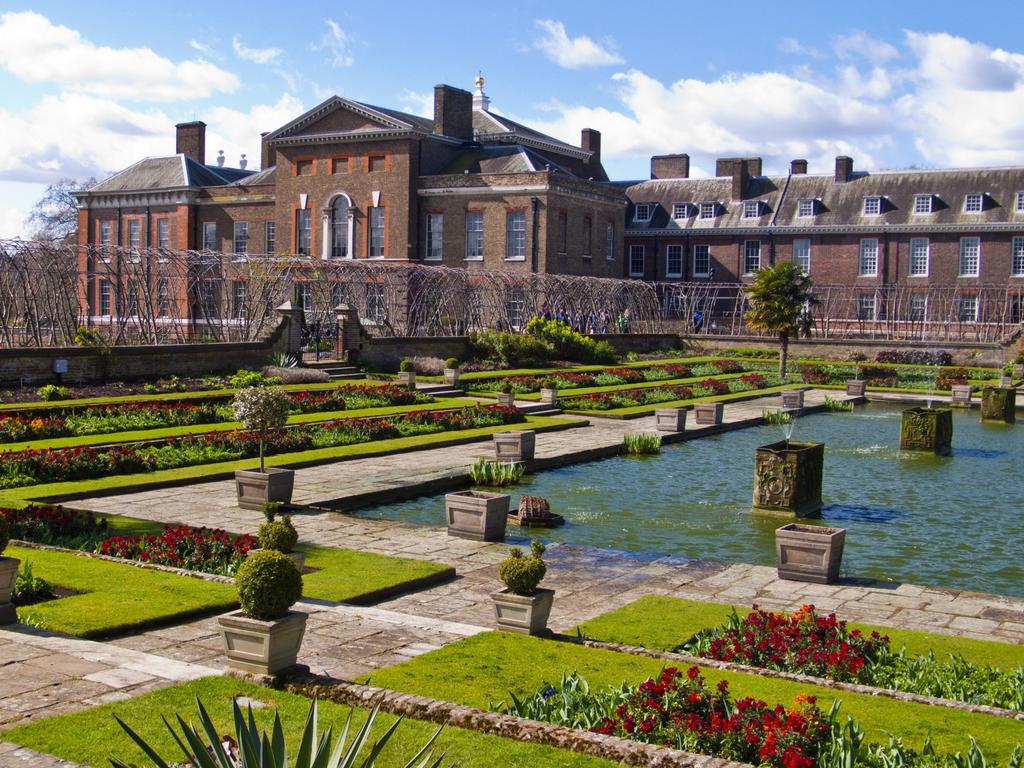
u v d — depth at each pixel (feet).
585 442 93.56
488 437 94.22
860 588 47.14
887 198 217.97
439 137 207.31
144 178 239.30
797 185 231.50
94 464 68.18
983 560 55.26
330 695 27.35
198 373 115.44
